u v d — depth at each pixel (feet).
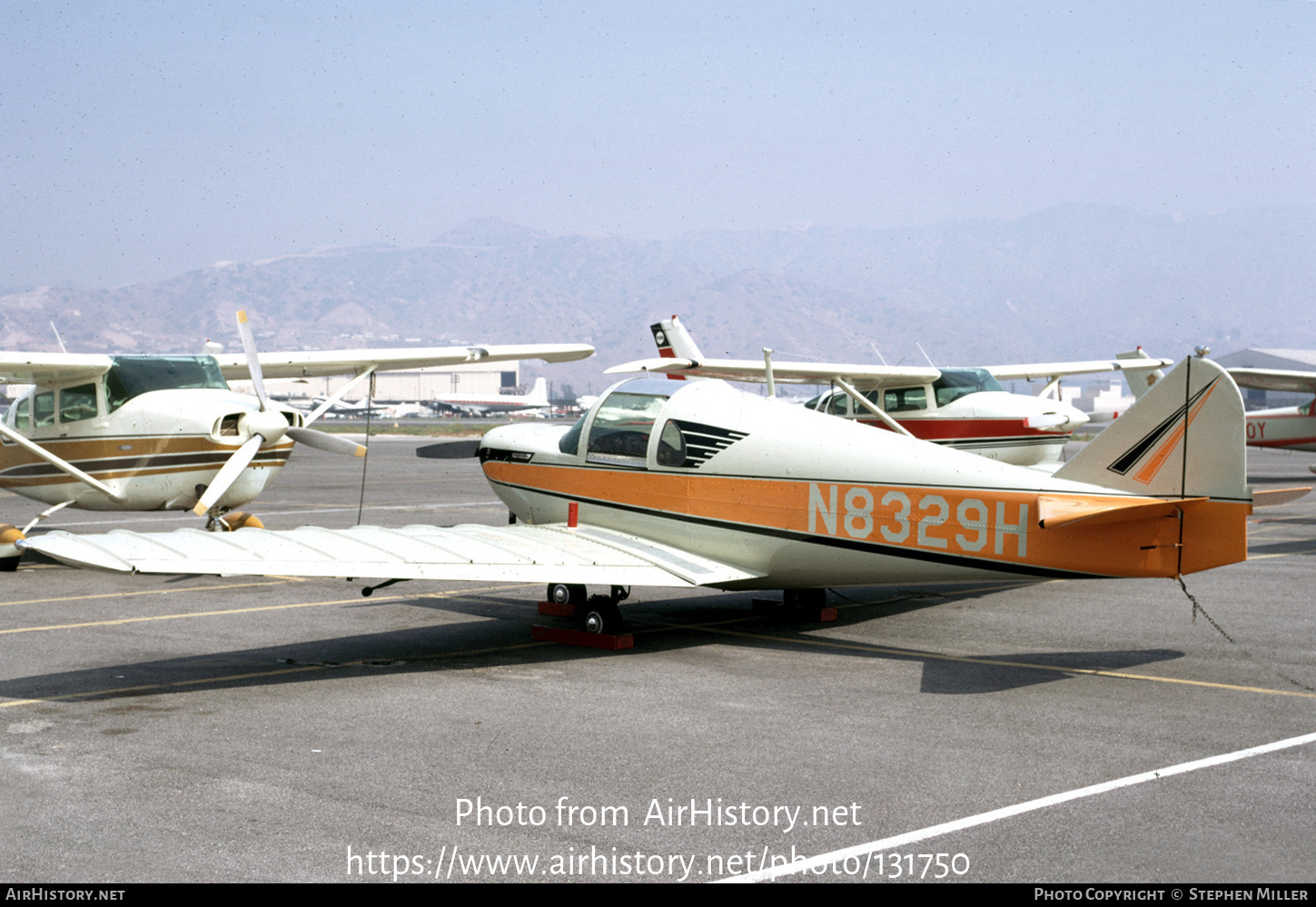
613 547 29.60
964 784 17.15
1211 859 14.10
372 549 25.95
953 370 67.92
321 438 45.44
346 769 17.94
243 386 222.28
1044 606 35.60
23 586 39.58
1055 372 78.95
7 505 72.54
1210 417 23.98
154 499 44.45
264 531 26.37
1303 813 15.79
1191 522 24.06
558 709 21.99
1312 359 411.34
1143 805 16.10
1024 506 25.20
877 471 27.25
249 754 18.83
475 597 37.37
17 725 20.76
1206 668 26.11
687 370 60.49
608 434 32.04
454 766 18.10
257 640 29.71
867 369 64.28
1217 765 18.06
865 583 28.45
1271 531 58.23
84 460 44.68
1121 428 24.93
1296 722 20.92
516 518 35.76
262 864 13.97
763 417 29.43
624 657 27.45
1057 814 15.71
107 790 16.83
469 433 267.18
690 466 30.07
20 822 15.43
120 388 44.47
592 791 16.87
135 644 29.12
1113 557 24.52
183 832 15.08
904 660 27.09
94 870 13.74
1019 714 21.58
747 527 29.09
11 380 45.70
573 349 63.10
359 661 26.96
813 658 27.32
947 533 26.25
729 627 31.83
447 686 24.11
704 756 18.66
